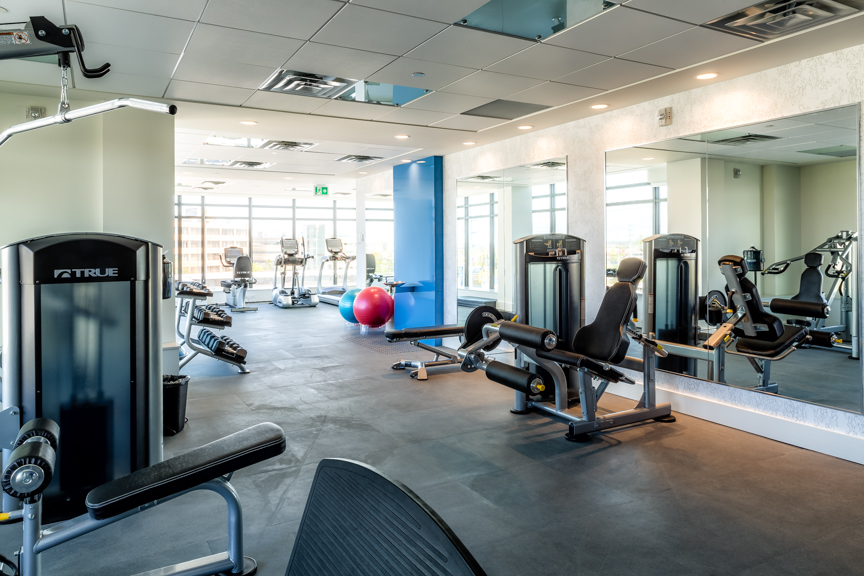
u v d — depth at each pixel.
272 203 14.87
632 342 5.24
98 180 5.14
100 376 2.62
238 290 12.46
